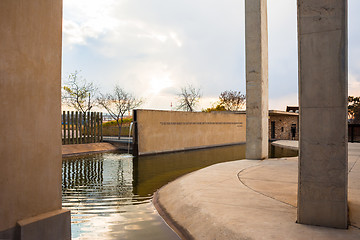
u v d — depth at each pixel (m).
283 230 3.03
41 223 2.58
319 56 3.08
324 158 3.09
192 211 4.10
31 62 2.59
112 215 4.22
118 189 5.98
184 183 5.69
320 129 3.10
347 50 2.98
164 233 3.54
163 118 13.91
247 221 3.38
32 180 2.59
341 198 3.03
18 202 2.46
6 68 2.37
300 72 3.17
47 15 2.76
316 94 3.10
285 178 6.14
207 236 3.35
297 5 3.16
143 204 4.84
